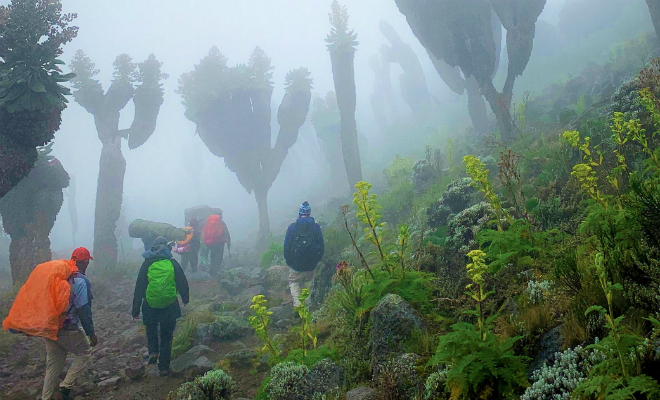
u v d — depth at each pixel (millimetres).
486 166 10086
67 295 4805
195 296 11508
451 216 7426
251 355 5957
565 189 5582
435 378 3068
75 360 5066
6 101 9945
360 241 9812
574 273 3115
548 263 3977
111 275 15016
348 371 4164
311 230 8062
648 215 2947
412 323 3947
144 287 5898
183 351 6750
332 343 5043
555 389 2404
